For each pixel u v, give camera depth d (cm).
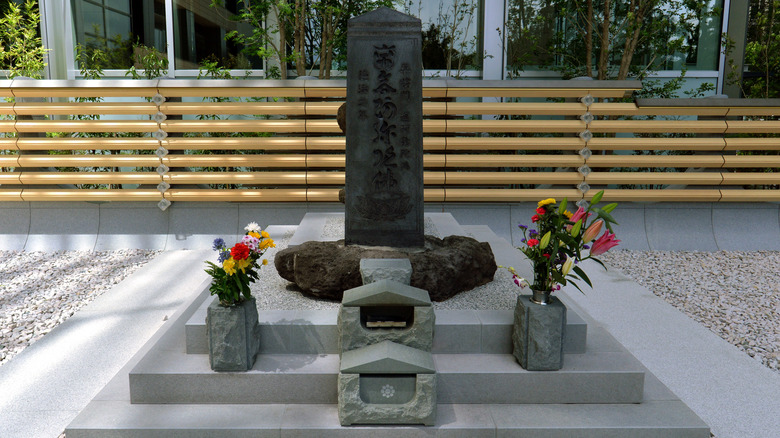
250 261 297
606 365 307
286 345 321
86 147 657
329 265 367
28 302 496
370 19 387
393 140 400
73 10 812
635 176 677
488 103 657
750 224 710
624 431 277
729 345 407
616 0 815
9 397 324
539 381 298
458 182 680
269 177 666
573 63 834
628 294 528
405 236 407
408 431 276
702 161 678
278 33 823
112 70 830
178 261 629
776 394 331
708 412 310
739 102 654
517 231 706
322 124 659
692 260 655
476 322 322
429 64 838
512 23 824
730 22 821
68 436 274
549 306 295
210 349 292
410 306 301
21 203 685
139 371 296
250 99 761
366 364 274
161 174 664
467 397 300
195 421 279
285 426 276
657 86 830
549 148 672
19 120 664
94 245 685
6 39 800
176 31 829
